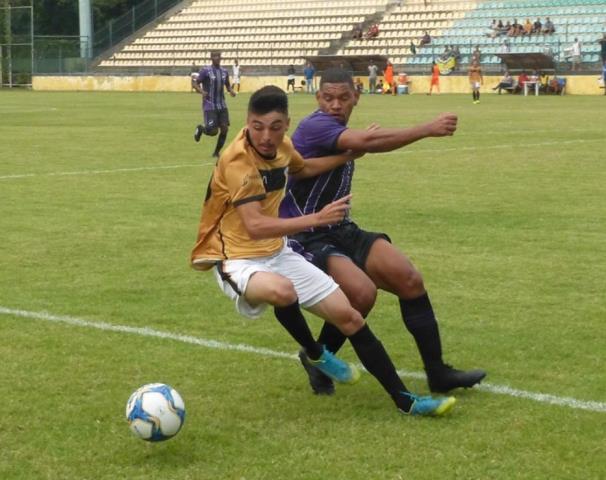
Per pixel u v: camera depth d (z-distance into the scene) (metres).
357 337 6.56
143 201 16.05
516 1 65.81
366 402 6.87
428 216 14.58
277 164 6.55
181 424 5.85
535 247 12.30
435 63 61.00
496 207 15.38
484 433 6.22
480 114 38.72
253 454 5.89
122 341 8.31
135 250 12.14
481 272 10.95
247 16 75.00
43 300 9.70
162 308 9.42
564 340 8.34
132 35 76.94
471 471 5.62
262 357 7.91
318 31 70.75
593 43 59.31
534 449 5.96
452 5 67.88
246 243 6.67
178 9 78.50
